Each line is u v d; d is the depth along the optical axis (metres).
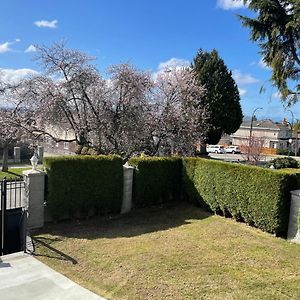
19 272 5.69
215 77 25.61
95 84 14.41
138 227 8.30
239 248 6.80
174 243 7.04
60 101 13.97
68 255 6.38
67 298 4.86
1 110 15.91
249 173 8.31
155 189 10.48
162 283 5.21
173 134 16.50
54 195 8.34
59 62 14.15
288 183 7.53
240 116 27.33
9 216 8.04
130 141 14.91
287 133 52.00
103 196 9.21
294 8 11.53
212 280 5.32
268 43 12.96
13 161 23.28
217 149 43.34
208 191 9.75
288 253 6.59
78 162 8.69
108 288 5.12
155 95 16.61
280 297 4.83
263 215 7.89
